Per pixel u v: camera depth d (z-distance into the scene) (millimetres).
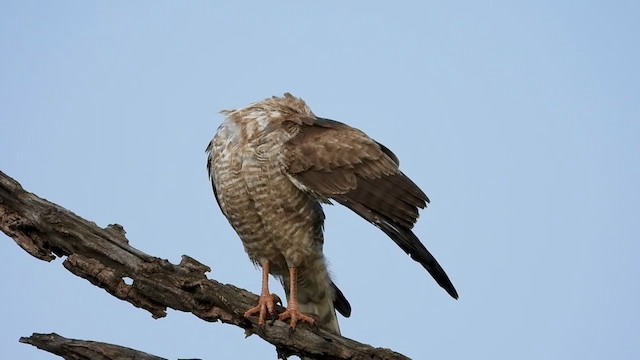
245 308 10781
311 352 10828
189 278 10484
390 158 12195
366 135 12281
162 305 10586
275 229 12195
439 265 11359
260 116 12227
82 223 10695
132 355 9977
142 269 10383
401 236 11766
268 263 12734
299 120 12289
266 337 10891
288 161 11875
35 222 10688
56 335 10047
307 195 12156
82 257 10320
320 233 12594
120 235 10695
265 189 11945
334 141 11984
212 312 10695
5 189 10734
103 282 10312
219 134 12320
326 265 12875
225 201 12312
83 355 9922
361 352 10641
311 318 10977
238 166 11992
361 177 11914
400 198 11922
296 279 12484
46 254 10945
